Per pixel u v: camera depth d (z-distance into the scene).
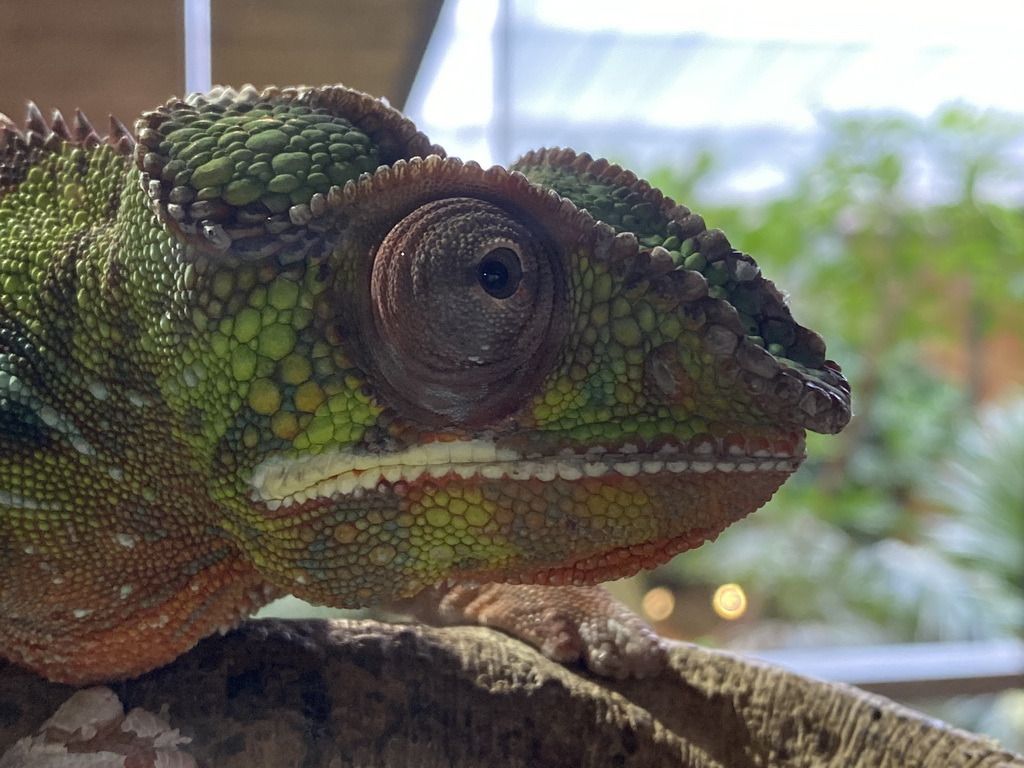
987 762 0.09
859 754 0.09
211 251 0.06
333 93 0.07
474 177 0.06
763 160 0.38
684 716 0.09
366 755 0.08
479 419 0.06
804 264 0.37
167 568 0.07
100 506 0.07
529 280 0.06
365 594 0.07
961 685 0.19
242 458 0.06
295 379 0.06
